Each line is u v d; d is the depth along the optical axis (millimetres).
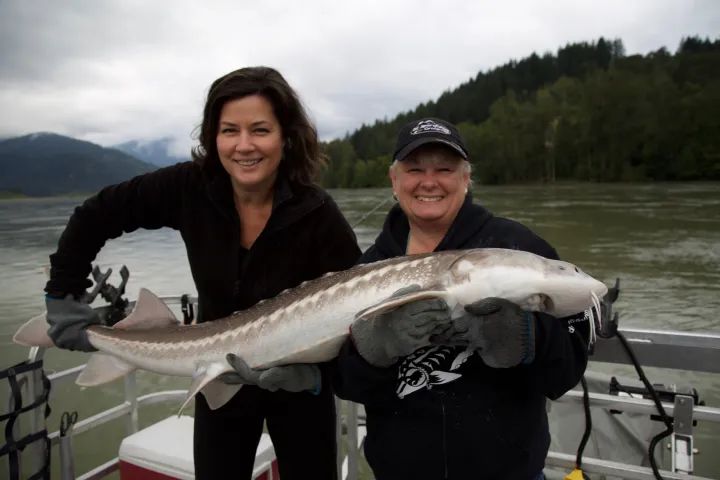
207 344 2992
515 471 2141
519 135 82125
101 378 3389
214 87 2732
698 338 2553
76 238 3025
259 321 2848
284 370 2668
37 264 20047
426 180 2387
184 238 2988
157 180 2969
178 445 3494
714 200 40531
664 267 15953
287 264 2928
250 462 3133
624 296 12391
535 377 2107
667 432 2631
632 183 70500
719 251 18484
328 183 102188
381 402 2281
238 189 2854
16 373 2816
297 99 2805
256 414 3023
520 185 77812
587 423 2738
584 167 77312
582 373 2191
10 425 2762
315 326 2654
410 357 2252
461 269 2283
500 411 2160
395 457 2242
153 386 7988
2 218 55000
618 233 24141
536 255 2297
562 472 3449
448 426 2154
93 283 3287
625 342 2605
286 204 2818
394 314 2111
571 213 34062
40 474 2943
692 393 2840
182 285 15727
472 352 2211
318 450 3064
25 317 12086
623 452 3361
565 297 2213
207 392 2973
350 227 3037
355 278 2600
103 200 2963
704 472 4609
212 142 2789
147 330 3299
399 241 2691
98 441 6441
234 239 2898
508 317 1971
